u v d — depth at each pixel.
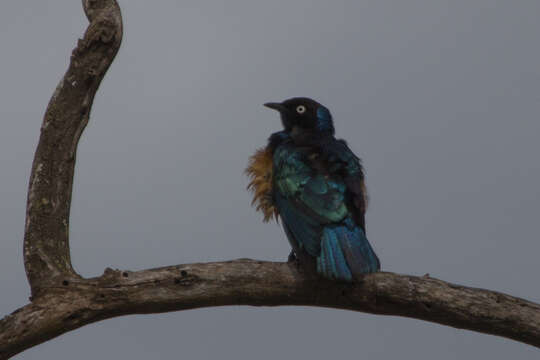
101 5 12.98
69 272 12.36
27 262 12.38
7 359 11.79
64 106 12.86
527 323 12.09
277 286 12.27
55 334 11.77
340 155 14.20
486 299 12.16
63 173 12.85
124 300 11.81
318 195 13.20
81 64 12.78
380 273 12.38
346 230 12.67
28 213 12.63
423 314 12.32
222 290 12.12
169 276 11.96
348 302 12.41
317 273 12.27
